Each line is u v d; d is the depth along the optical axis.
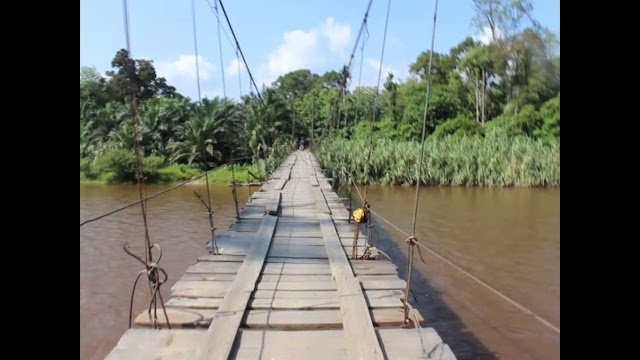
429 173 18.91
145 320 2.95
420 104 27.16
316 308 3.21
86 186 21.72
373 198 16.20
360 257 4.58
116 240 9.85
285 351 2.62
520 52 22.95
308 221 6.46
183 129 25.45
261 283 3.76
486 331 5.39
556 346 5.02
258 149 22.28
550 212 13.43
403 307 3.18
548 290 6.80
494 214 13.14
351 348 2.57
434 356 2.55
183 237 10.20
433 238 10.20
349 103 29.95
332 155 18.25
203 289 3.56
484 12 24.06
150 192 19.56
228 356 2.51
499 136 20.19
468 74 27.06
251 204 7.80
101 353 4.93
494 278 7.37
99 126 26.42
